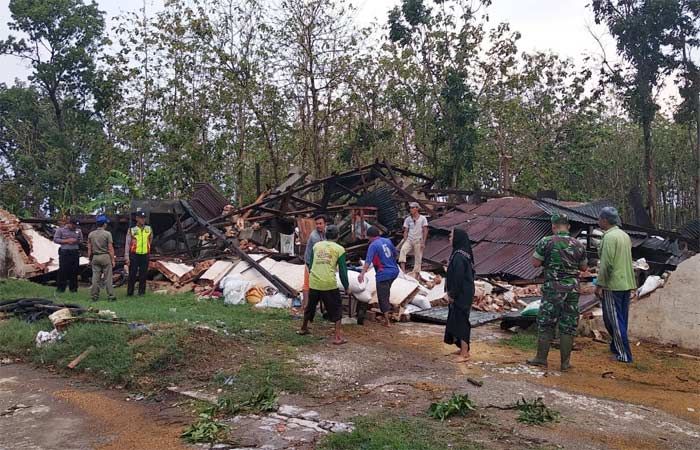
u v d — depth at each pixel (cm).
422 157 3209
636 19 2639
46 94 4412
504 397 653
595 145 3781
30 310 1041
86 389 726
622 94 2894
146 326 868
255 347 842
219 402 628
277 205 1916
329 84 2973
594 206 1669
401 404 620
